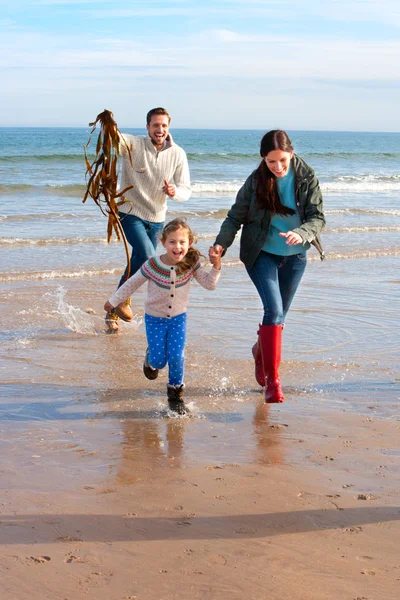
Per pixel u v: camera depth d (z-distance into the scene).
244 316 7.66
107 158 6.57
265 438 4.44
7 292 8.39
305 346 6.56
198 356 6.19
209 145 79.31
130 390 5.34
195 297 8.46
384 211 17.75
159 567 2.88
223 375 5.73
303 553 3.02
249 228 4.96
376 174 34.03
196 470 3.92
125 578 2.79
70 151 55.28
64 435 4.40
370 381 5.63
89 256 10.86
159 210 7.03
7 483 3.66
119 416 4.79
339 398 5.23
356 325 7.35
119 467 3.94
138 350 6.44
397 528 3.28
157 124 6.70
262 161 4.76
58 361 5.97
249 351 6.42
